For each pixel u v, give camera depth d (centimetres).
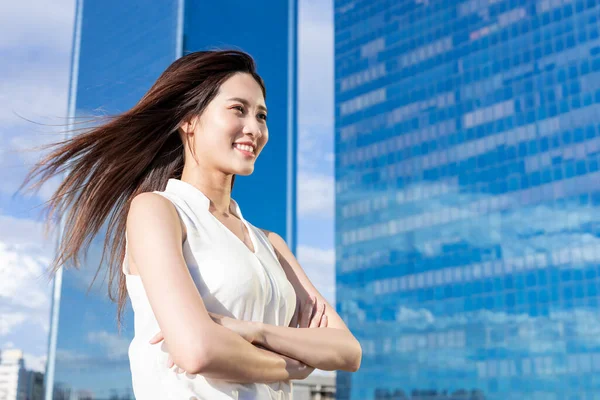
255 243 242
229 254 222
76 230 246
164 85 239
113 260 253
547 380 5572
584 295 5534
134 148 243
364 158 7275
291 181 9112
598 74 5841
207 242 222
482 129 6450
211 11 8256
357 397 6544
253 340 214
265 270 233
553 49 6178
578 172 5784
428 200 6631
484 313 6019
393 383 6406
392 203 6906
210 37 8162
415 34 7162
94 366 7162
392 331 6562
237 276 219
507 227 6072
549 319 5675
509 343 5806
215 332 199
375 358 6612
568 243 5703
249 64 249
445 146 6650
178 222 221
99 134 241
